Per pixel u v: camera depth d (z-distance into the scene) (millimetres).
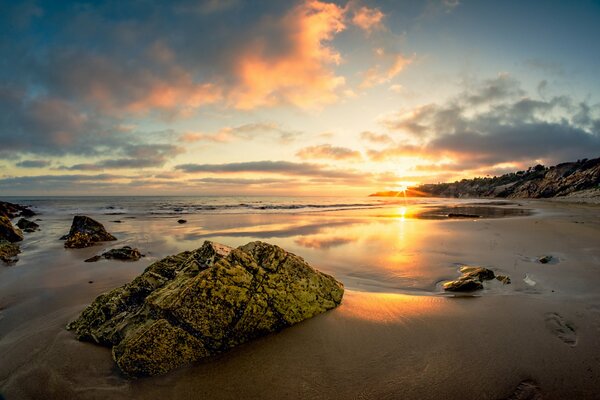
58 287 9141
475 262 11211
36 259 12969
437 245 14719
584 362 4895
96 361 5160
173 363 4984
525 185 123125
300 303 6469
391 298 7586
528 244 14273
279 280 6449
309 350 5383
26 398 4402
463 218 29625
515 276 9398
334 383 4562
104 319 6125
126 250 13336
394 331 5953
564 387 4363
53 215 37062
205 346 5293
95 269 11242
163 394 4441
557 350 5234
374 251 13680
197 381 4672
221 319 5535
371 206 57594
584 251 12500
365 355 5203
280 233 19953
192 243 16797
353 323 6270
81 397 4395
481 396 4246
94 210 45344
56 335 6008
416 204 66375
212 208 51188
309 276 7043
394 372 4766
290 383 4590
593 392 4262
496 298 7594
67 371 4918
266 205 61938
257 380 4672
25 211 37688
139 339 4980
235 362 5098
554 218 26719
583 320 6309
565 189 95062
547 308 6930
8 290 8875
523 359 5000
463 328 6035
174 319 5258
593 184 82062
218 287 5688
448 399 4203
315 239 17266
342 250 14000
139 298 6457
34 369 4980
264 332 5883
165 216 34594
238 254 6332
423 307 7043
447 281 9312
